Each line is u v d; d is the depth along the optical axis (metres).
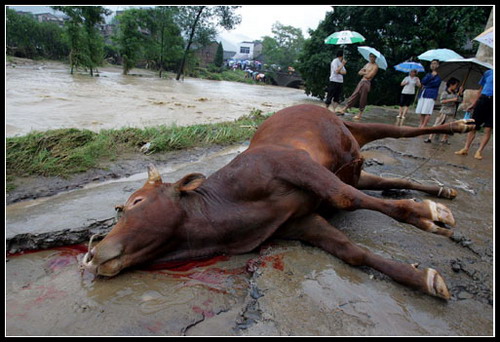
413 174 5.97
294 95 28.73
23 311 2.65
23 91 14.12
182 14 38.00
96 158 6.15
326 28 24.16
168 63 44.38
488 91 7.13
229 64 74.06
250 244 3.38
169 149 7.08
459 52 22.27
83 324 2.54
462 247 3.67
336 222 4.09
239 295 2.90
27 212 4.07
